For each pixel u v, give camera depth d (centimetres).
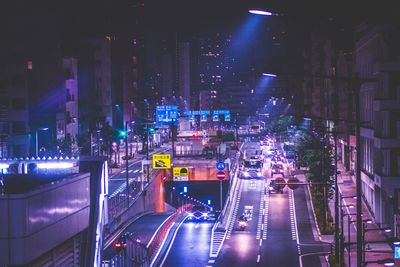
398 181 7656
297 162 13700
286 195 11344
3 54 14062
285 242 7775
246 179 13275
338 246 6266
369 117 9581
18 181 2838
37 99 14950
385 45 8106
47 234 2403
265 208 10256
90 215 3030
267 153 18000
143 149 19725
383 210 8181
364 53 9888
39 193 2334
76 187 2753
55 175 2895
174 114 19838
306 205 10369
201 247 7556
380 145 7812
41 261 2412
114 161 17100
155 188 13112
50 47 15462
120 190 11625
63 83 16212
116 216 8438
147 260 6519
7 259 2195
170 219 10000
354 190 10706
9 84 14025
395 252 5194
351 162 12456
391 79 7881
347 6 12306
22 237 2206
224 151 17112
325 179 9419
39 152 13525
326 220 8525
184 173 14138
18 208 2200
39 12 15112
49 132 14938
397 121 7794
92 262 2916
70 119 16838
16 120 14038
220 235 8344
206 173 14812
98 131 17300
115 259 5884
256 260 6762
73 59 17638
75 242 2792
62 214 2566
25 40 14362
